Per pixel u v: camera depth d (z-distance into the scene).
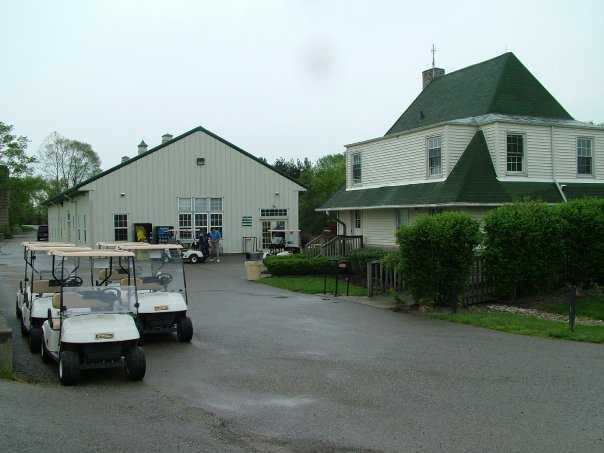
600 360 10.56
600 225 17.69
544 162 23.58
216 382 9.25
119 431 6.81
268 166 40.59
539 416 7.48
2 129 60.50
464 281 16.27
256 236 40.41
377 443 6.57
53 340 9.79
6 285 23.19
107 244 14.01
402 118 31.73
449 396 8.38
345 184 33.00
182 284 13.46
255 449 6.37
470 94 27.08
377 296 19.25
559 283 18.09
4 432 6.48
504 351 11.35
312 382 9.19
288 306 17.53
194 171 38.78
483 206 21.66
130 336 9.33
